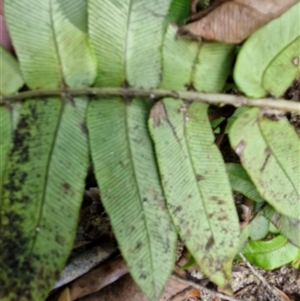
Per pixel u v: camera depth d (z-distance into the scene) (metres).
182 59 0.21
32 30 0.20
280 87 0.21
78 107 0.21
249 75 0.21
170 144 0.21
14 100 0.20
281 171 0.21
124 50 0.20
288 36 0.20
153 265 0.20
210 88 0.21
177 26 0.20
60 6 0.20
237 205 0.26
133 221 0.20
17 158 0.20
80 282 0.26
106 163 0.20
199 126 0.21
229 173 0.25
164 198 0.21
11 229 0.20
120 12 0.20
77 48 0.20
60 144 0.20
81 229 0.27
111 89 0.21
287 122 0.22
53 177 0.20
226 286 0.21
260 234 0.26
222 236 0.21
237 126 0.21
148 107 0.21
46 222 0.20
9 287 0.19
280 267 0.30
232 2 0.20
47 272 0.20
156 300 0.20
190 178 0.21
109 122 0.21
